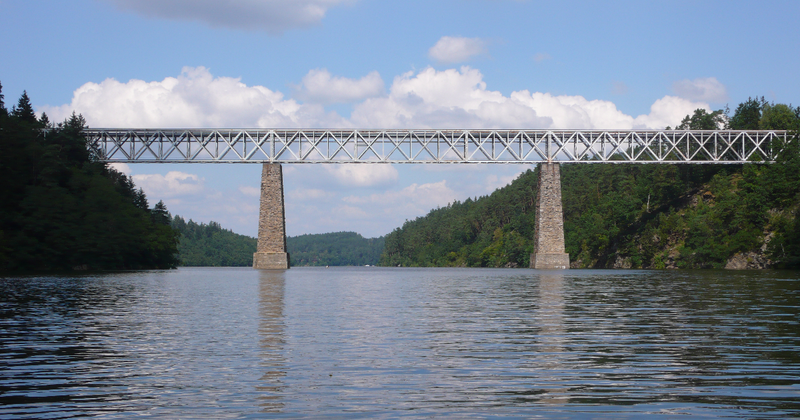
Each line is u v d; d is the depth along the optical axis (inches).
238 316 1090.7
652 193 5570.9
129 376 558.6
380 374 565.0
